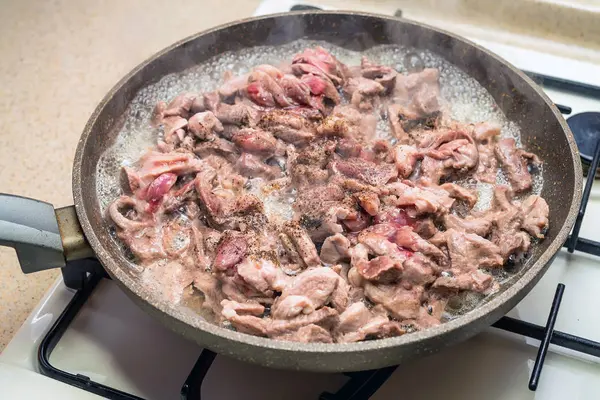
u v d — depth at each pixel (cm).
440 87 50
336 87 49
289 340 35
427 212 40
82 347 41
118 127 47
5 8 68
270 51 53
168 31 65
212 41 51
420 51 52
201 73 51
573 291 42
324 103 48
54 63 63
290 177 44
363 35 52
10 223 37
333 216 40
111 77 61
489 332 41
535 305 42
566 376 39
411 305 37
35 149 56
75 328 42
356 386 37
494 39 60
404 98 49
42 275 48
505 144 45
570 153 41
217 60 52
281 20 52
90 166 43
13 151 56
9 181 53
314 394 39
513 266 40
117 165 45
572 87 53
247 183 44
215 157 45
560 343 39
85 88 60
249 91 47
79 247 38
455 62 51
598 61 57
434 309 38
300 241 39
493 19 60
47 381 39
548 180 44
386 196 42
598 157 45
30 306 46
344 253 39
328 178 43
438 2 61
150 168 43
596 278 43
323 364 33
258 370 40
